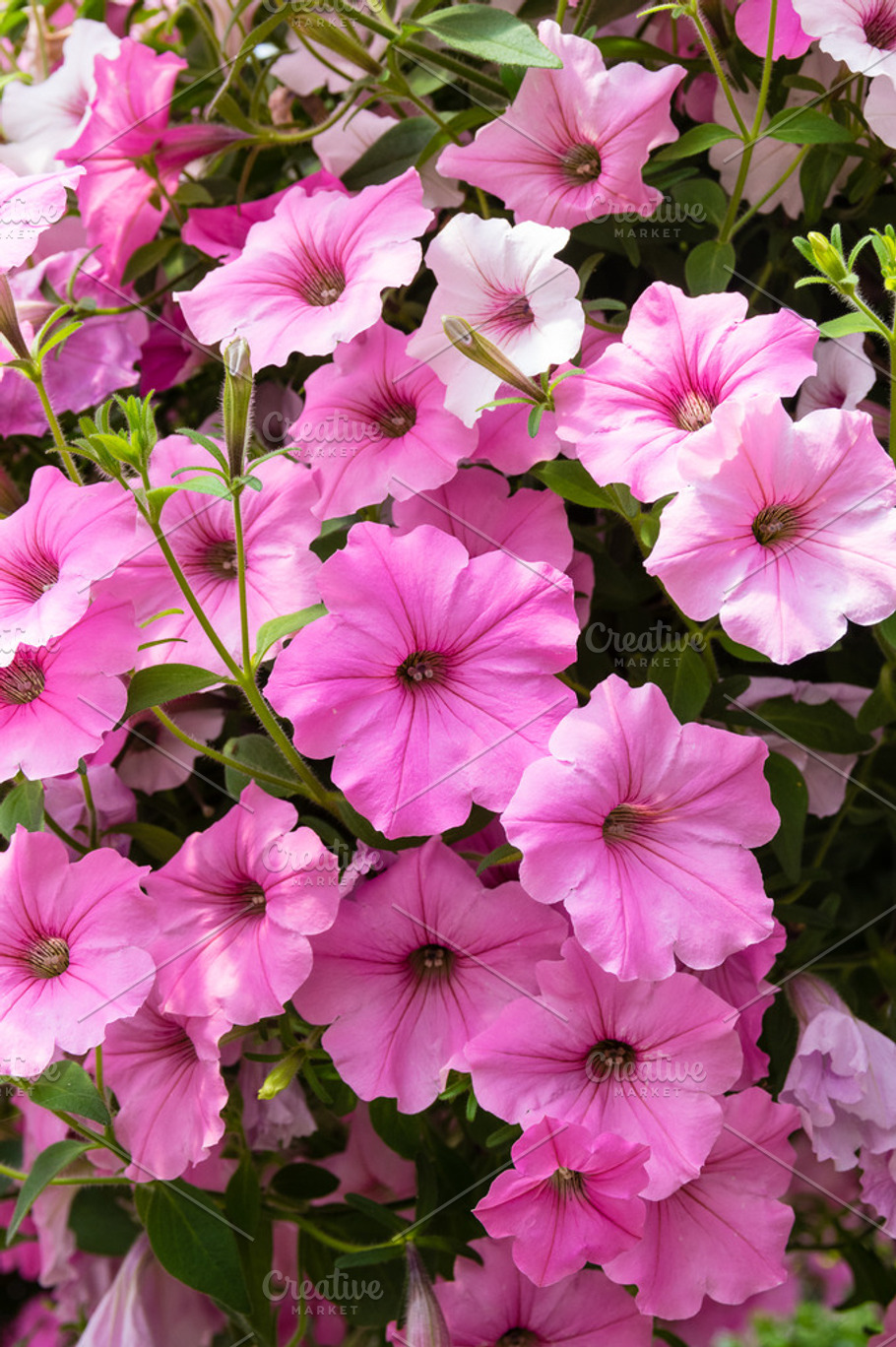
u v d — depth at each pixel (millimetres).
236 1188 559
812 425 485
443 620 505
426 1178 555
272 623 514
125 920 507
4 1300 739
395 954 523
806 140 538
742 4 542
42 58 668
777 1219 523
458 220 520
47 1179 532
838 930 605
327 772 552
